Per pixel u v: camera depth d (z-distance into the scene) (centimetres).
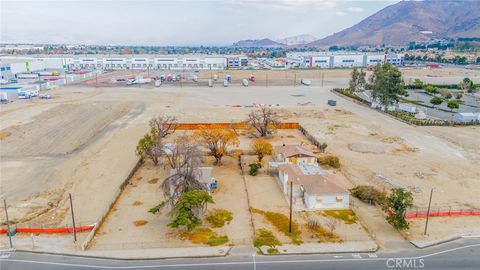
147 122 8156
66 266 3031
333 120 8450
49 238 3481
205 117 8669
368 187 4409
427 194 4466
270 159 5797
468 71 19988
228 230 3612
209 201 3669
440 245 3353
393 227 3675
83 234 3547
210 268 2998
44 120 8238
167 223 3766
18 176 5081
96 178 5003
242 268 2997
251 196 4412
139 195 4456
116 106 9906
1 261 3103
